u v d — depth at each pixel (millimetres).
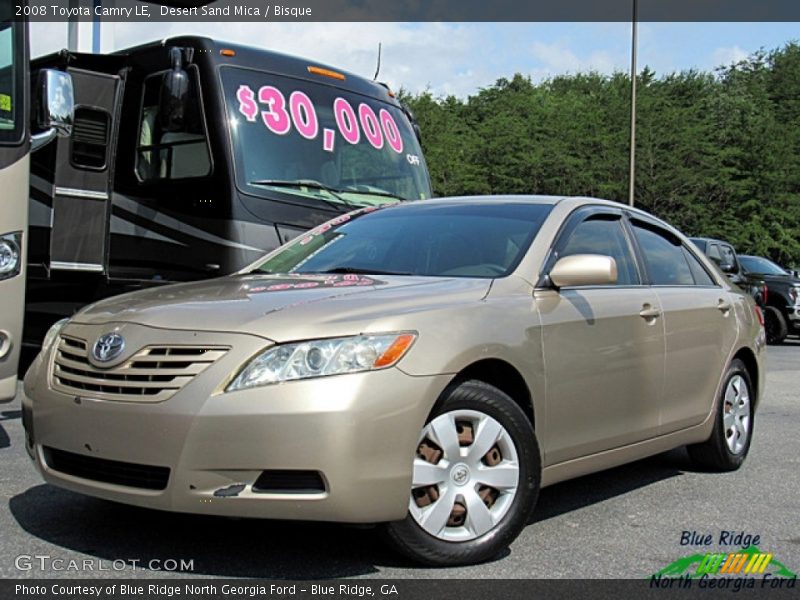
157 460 3664
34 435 4137
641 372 5082
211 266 8414
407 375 3762
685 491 5520
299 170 9000
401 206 5723
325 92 9531
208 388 3646
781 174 46938
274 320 3787
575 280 4512
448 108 59312
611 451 4906
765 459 6547
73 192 8242
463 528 4008
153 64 9047
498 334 4168
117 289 9148
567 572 3992
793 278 19031
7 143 5926
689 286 5938
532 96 57156
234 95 8672
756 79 59469
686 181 45312
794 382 11445
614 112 47750
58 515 4625
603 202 5543
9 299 5891
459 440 4016
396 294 4141
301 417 3572
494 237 4938
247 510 3604
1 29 6062
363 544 4234
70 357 4137
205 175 8516
